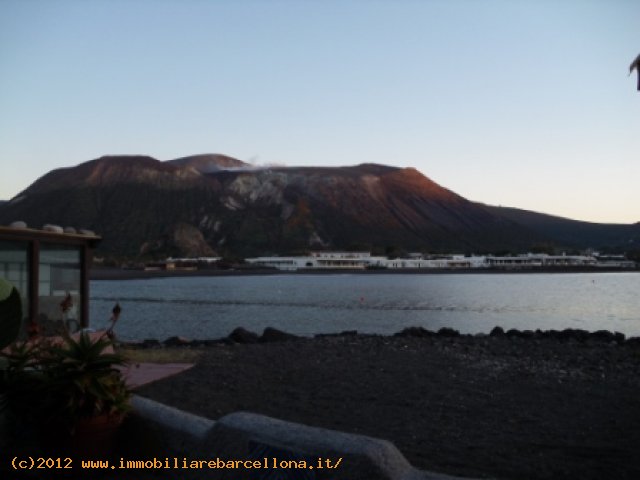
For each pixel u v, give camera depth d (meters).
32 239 8.01
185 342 16.42
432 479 3.15
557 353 12.65
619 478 4.74
